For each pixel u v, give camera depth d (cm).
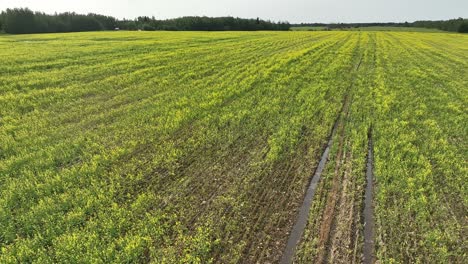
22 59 2883
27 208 847
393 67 2814
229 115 1497
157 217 806
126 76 2314
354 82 2227
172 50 3759
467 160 1109
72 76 2288
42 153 1128
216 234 769
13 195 880
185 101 1717
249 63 2912
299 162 1110
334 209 869
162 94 1866
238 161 1115
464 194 916
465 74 2630
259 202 893
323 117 1520
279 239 767
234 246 740
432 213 841
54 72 2397
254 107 1645
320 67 2744
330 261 705
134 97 1819
